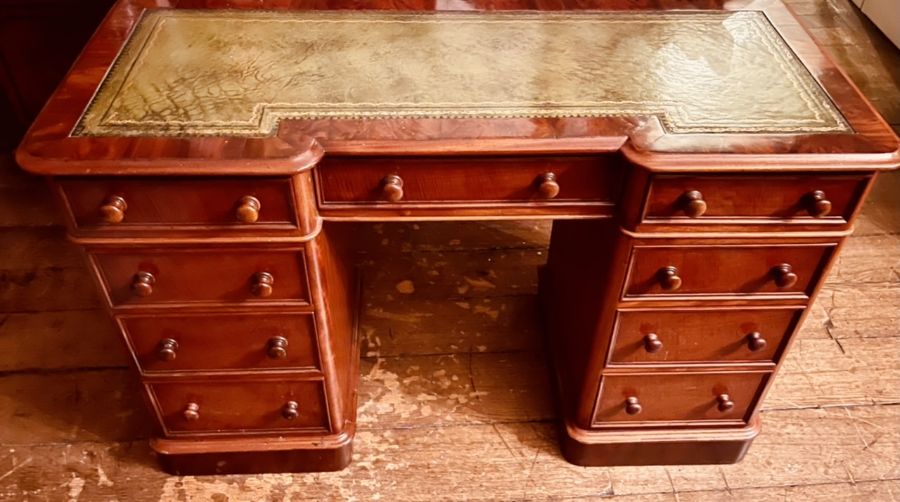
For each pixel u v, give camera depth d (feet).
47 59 5.97
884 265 6.02
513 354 5.32
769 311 3.87
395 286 5.79
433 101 3.46
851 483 4.57
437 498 4.47
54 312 5.55
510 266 5.98
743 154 3.17
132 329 3.82
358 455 4.68
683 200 3.33
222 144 3.17
